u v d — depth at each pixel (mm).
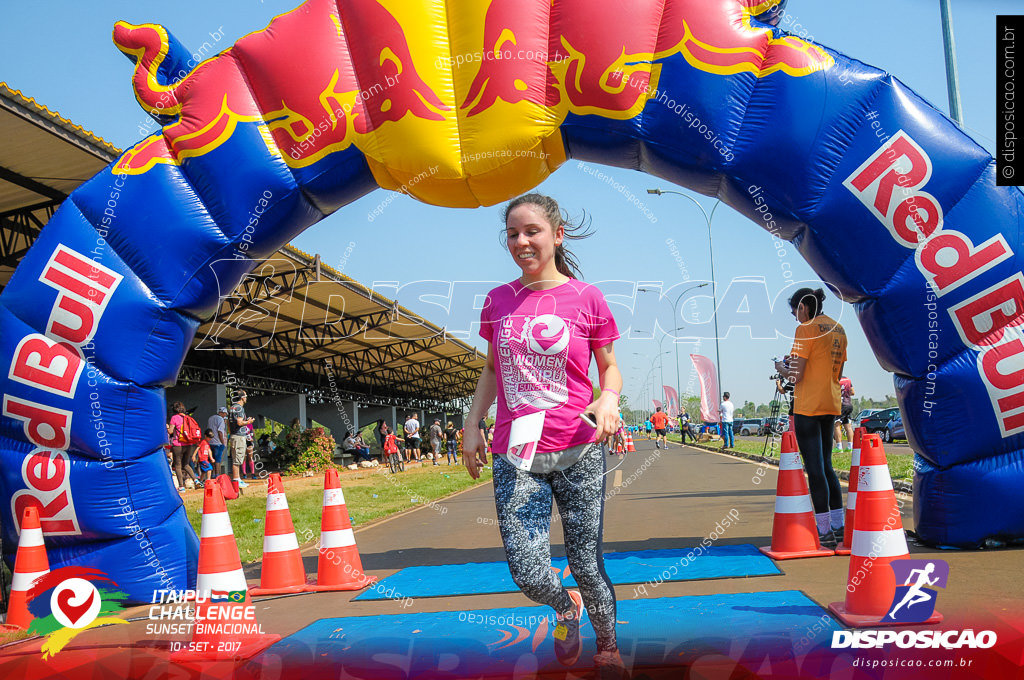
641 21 4891
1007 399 4691
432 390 51219
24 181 12070
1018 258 4719
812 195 4844
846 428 14297
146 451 4883
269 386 28375
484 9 4988
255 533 7664
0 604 4719
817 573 4262
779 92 4832
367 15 5059
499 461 2729
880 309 4891
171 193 5059
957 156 4750
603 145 5074
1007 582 3762
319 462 23938
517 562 2578
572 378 2701
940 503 4832
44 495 4727
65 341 4855
